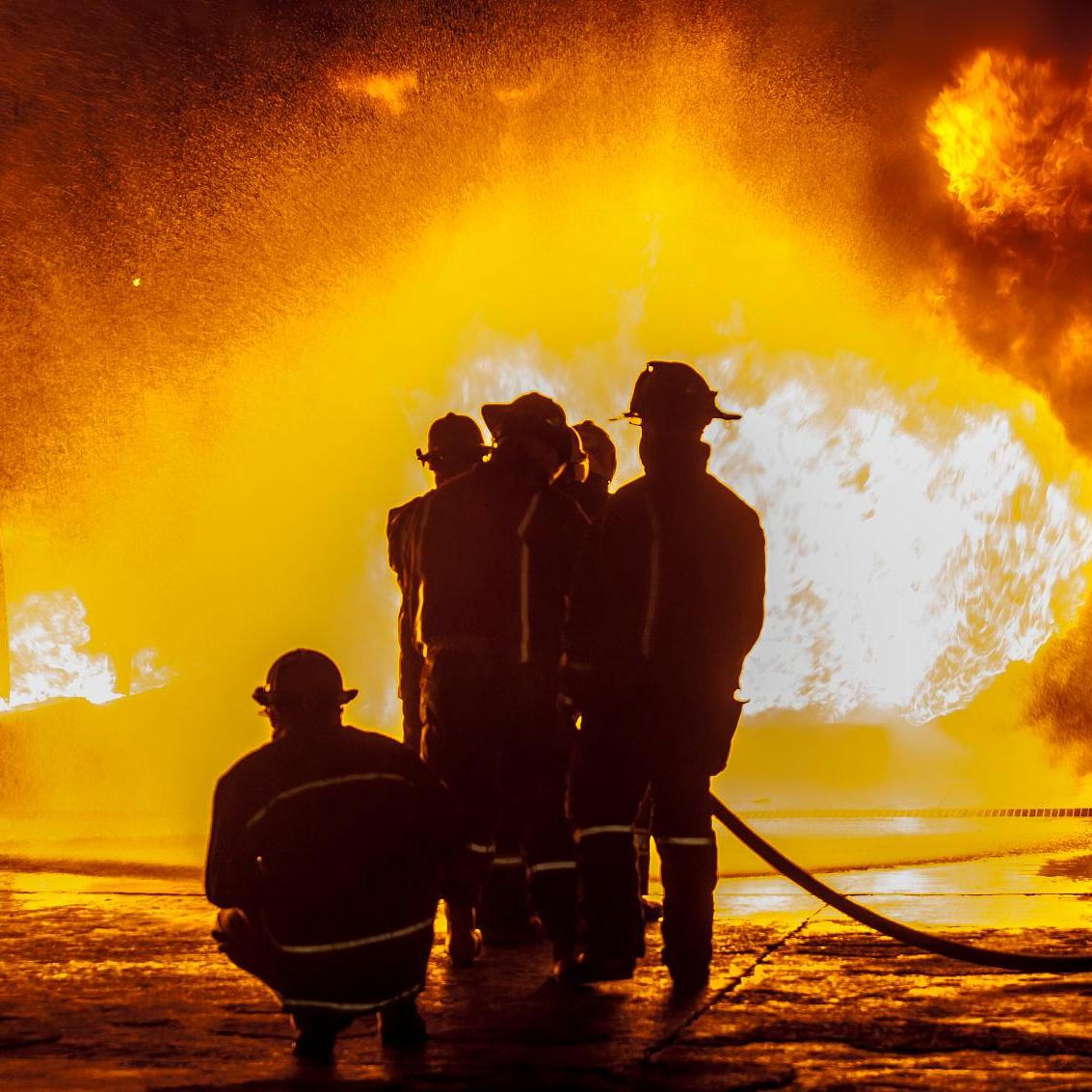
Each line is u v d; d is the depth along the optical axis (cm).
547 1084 748
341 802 796
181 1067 788
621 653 972
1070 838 1877
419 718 1167
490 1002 941
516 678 1044
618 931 966
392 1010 825
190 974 1032
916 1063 786
